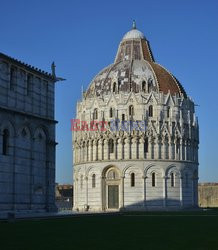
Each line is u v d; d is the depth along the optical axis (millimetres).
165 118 150750
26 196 75688
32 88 78562
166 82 158875
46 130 81312
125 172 147250
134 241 36844
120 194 146875
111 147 149875
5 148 72062
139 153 147375
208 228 52031
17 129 74125
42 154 80188
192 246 33844
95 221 63219
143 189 145875
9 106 72812
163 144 148750
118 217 79000
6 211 71062
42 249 31453
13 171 72938
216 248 32812
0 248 31641
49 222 58125
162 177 147500
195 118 160125
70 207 178875
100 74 164125
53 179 82312
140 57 168625
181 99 155125
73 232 44281
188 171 153000
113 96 151625
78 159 157625
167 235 42281
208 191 197375
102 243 35281
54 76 83812
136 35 172000
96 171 150500
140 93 150750
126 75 157250
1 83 71188
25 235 40625
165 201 146750
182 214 100562
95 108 154250
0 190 70188
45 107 81750
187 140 154375
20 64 75500
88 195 151875
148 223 61094
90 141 152250
